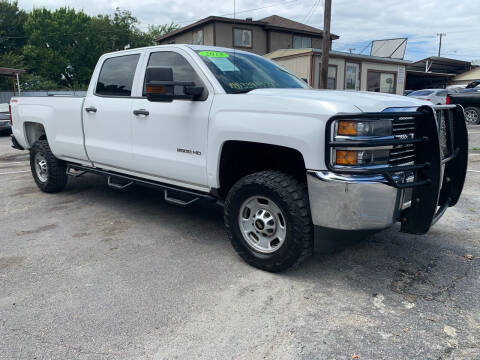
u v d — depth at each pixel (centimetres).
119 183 508
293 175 333
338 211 291
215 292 313
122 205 555
